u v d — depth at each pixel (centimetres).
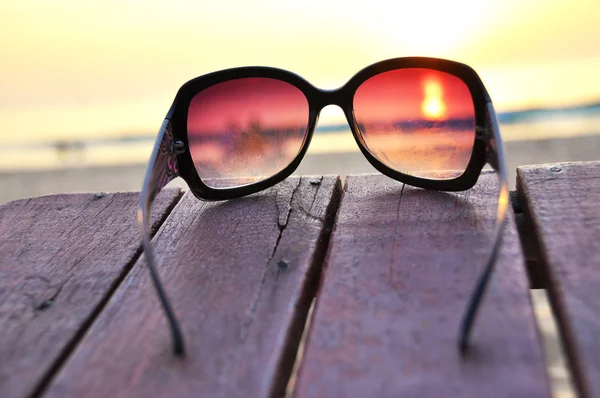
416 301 32
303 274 34
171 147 39
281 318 32
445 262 33
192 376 29
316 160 182
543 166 40
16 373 30
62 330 32
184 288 34
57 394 29
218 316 32
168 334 31
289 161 41
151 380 29
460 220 36
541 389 28
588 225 34
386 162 41
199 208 40
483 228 36
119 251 37
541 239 34
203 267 35
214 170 41
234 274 34
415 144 40
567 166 39
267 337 31
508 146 192
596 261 32
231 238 37
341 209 39
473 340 30
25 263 36
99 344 31
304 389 29
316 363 29
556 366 56
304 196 41
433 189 40
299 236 37
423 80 39
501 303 31
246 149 41
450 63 39
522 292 31
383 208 38
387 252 34
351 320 31
